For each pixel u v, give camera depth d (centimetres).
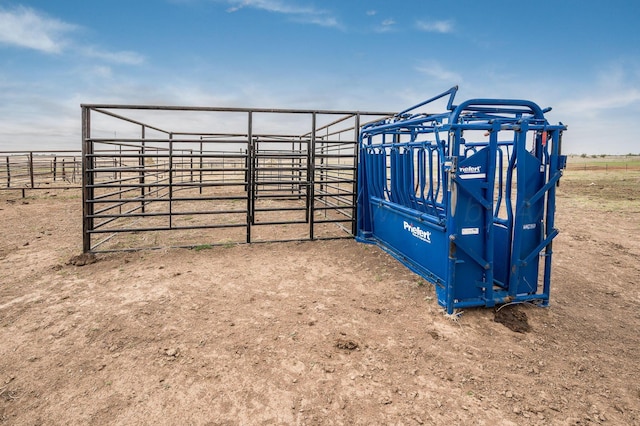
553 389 253
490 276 368
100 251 556
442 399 238
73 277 457
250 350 293
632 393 252
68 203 1104
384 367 273
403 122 453
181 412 222
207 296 403
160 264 516
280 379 256
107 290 415
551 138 366
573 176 2695
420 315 364
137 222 834
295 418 219
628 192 1563
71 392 239
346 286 442
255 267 510
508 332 335
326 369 268
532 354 299
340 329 332
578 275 506
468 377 263
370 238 643
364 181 646
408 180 482
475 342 315
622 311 391
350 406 230
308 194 668
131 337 309
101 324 331
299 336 317
